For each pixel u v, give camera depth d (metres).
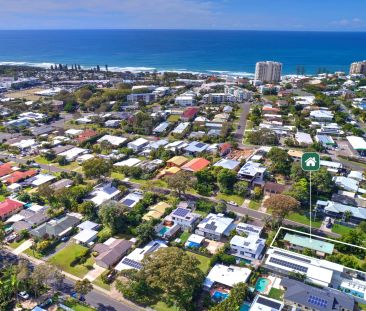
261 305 75.94
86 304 80.69
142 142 188.88
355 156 171.75
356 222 115.75
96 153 179.50
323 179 131.75
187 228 111.69
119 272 89.50
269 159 162.75
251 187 139.50
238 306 75.75
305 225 114.44
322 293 77.94
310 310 75.62
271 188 134.75
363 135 195.75
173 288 75.62
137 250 98.56
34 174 152.75
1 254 100.25
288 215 119.88
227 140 193.25
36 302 81.44
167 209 120.31
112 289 86.31
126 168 154.00
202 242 105.12
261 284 87.00
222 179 135.12
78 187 132.88
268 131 190.88
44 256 99.25
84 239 104.62
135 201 126.94
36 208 122.94
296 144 184.25
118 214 109.50
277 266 89.62
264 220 113.38
